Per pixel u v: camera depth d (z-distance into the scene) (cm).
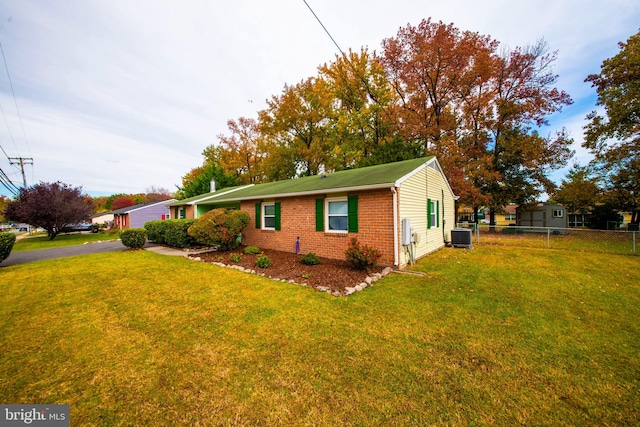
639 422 213
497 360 299
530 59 1989
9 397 245
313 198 954
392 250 751
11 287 604
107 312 447
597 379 265
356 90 2253
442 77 2045
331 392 249
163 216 3139
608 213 2242
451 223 1410
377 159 1856
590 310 444
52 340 352
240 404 235
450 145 1947
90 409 230
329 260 859
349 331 371
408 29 1944
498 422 214
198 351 322
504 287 571
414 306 463
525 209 2359
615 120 1571
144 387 257
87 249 1310
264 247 1170
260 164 3055
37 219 1952
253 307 462
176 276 684
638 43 1430
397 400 238
